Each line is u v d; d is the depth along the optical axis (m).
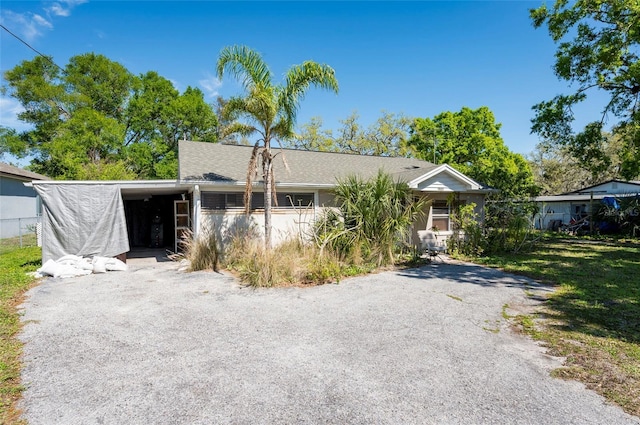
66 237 9.42
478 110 24.55
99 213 9.74
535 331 4.71
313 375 3.51
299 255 8.85
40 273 8.57
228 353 4.05
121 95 28.80
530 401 3.01
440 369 3.62
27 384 3.33
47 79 26.78
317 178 12.08
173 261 11.17
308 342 4.37
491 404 2.97
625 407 2.91
